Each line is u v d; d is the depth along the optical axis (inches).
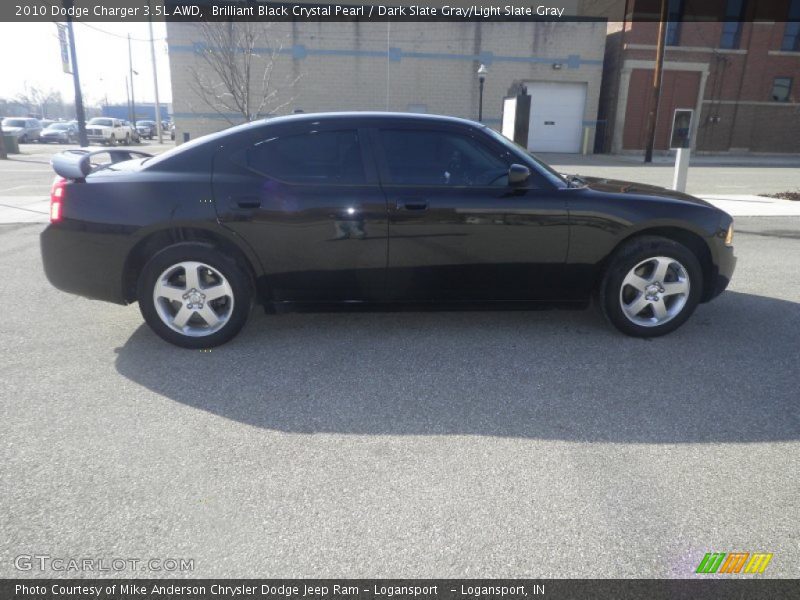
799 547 81.7
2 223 328.8
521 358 147.3
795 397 126.9
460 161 151.0
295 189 144.2
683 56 1106.7
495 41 1072.2
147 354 148.3
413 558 79.3
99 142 1341.0
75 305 188.7
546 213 148.4
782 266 246.7
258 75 1016.9
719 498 92.0
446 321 174.2
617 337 162.1
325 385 131.5
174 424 113.7
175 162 145.9
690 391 129.4
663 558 79.7
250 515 87.5
